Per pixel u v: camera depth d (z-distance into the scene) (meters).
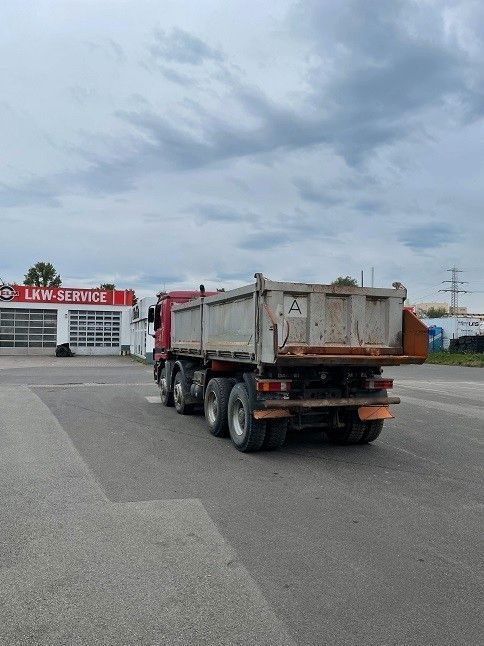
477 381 22.72
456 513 5.61
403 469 7.42
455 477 7.04
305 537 4.89
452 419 12.05
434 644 3.27
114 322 42.31
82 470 7.06
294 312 7.97
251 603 3.70
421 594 3.87
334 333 8.20
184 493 6.13
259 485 6.51
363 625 3.45
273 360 7.50
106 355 41.97
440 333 51.78
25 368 27.45
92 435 9.46
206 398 9.98
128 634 3.31
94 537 4.80
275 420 8.18
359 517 5.44
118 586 3.91
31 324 41.00
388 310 8.49
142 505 5.68
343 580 4.06
